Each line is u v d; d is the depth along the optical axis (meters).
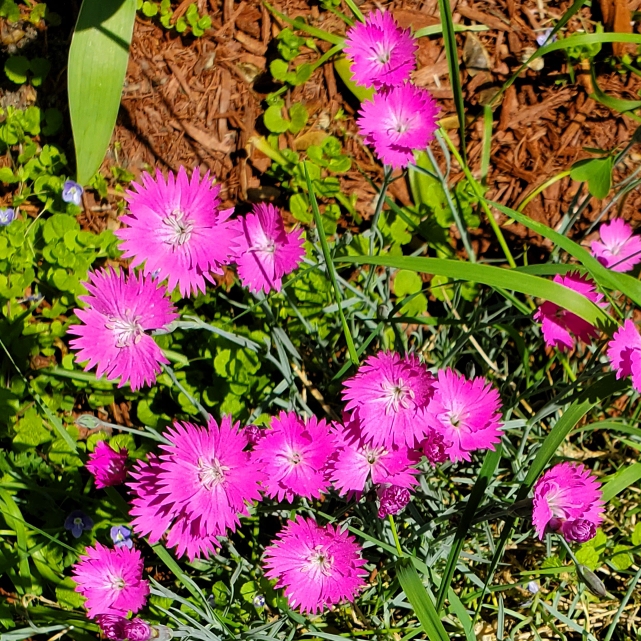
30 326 0.65
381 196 0.59
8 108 0.68
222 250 0.55
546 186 0.67
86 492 0.62
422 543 0.59
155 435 0.59
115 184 0.68
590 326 0.58
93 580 0.55
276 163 0.67
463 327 0.64
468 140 0.69
